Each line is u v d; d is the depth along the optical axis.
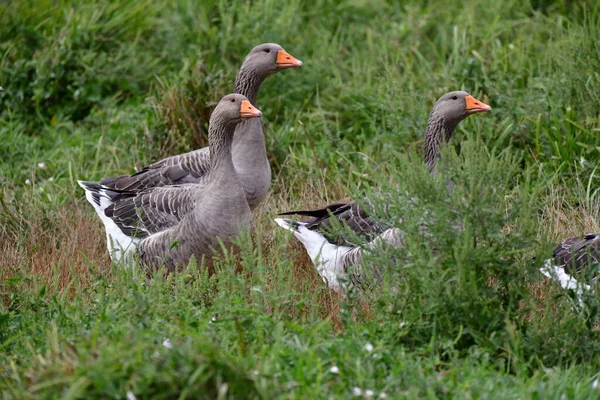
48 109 16.84
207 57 17.05
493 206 9.08
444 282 8.83
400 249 9.27
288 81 16.78
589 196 13.25
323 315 10.39
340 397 7.49
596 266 9.47
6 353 8.90
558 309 9.32
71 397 7.02
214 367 7.37
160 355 7.51
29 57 17.20
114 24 17.66
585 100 14.27
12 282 10.22
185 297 9.59
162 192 11.98
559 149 13.92
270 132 15.09
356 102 15.85
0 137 15.76
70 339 8.46
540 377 8.40
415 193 9.02
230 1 18.72
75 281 10.30
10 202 13.32
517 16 18.50
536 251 9.13
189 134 14.96
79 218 13.34
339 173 14.32
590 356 8.95
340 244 11.51
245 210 11.11
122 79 17.02
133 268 11.27
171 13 18.33
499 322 9.05
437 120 11.76
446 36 17.86
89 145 15.87
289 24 17.94
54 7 17.69
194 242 11.12
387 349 8.47
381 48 17.73
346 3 19.45
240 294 9.45
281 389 7.53
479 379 8.01
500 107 15.05
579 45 14.69
